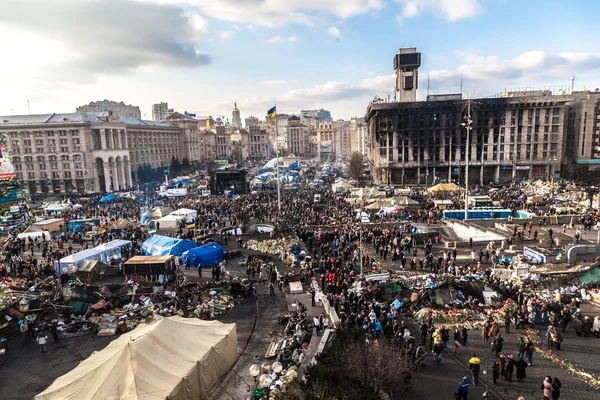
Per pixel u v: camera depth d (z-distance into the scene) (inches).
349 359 741.9
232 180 3789.4
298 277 1492.4
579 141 5442.9
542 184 3607.3
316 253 1812.3
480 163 4667.8
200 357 793.6
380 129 4805.6
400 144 4790.8
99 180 5201.8
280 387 783.7
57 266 1546.5
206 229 2284.7
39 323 1165.1
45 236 2258.9
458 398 737.0
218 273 1517.0
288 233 2089.1
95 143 5319.9
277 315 1210.6
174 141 7701.8
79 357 1001.5
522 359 831.1
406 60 5128.0
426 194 3415.4
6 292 1312.7
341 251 1743.4
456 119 4670.3
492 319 1071.6
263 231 2283.5
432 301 1187.3
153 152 6845.5
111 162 5216.5
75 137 4982.8
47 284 1430.9
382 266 1592.0
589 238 1888.5
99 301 1253.1
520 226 2162.9
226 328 925.8
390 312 1067.9
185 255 1711.4
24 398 836.0
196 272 1633.9
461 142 4694.9
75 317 1202.0
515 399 766.5
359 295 1208.2
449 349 975.6
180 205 3095.5
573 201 2780.5
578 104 5383.9
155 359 743.7
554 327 1002.7
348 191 3494.1
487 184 4566.9
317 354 821.9
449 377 849.5
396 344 900.0
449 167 4507.9
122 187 5344.5
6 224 2444.6
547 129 4554.6
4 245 2082.9
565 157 5442.9
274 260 1788.9
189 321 927.0
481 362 911.7
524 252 1640.0
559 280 1310.3
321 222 2388.0
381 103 4756.4
